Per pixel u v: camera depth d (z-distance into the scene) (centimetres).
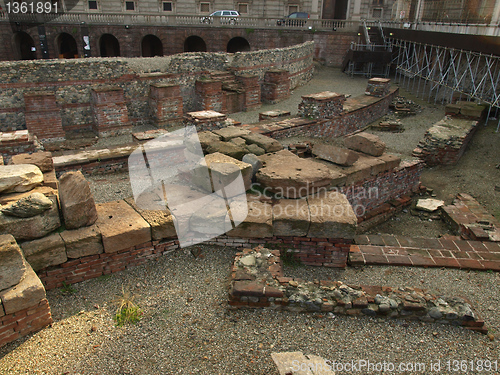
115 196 701
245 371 339
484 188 984
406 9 2562
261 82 1812
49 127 1266
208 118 1054
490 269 554
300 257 525
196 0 3130
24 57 3095
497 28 1320
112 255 458
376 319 414
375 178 820
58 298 424
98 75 1355
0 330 352
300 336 384
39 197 421
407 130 1472
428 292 473
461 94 1602
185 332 383
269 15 3225
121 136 1370
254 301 412
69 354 351
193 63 1584
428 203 927
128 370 336
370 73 2405
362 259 559
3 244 358
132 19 2708
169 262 487
